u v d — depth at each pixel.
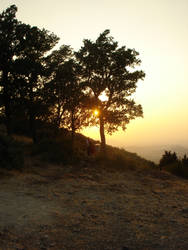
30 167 14.87
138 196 10.81
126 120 24.31
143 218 7.82
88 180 13.34
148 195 11.14
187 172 18.95
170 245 5.87
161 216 8.13
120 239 6.11
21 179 11.95
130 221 7.46
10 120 27.94
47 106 26.80
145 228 6.94
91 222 7.19
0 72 26.84
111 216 7.85
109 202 9.48
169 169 20.61
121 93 24.81
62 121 26.88
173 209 9.09
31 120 26.97
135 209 8.79
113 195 10.63
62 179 12.93
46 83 26.91
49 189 10.68
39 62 27.55
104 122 24.69
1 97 26.84
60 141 22.91
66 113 26.64
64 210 8.10
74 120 26.08
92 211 8.23
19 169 13.71
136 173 17.05
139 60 24.66
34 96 26.95
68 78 26.16
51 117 27.69
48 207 8.25
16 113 28.62
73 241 5.84
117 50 24.66
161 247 5.74
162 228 7.01
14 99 26.91
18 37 26.47
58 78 26.59
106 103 24.91
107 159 19.91
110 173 16.03
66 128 27.38
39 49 27.95
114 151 27.64
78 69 25.39
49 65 27.64
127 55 23.67
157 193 11.69
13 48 26.59
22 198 8.98
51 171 14.72
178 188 13.37
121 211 8.45
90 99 25.17
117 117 24.03
